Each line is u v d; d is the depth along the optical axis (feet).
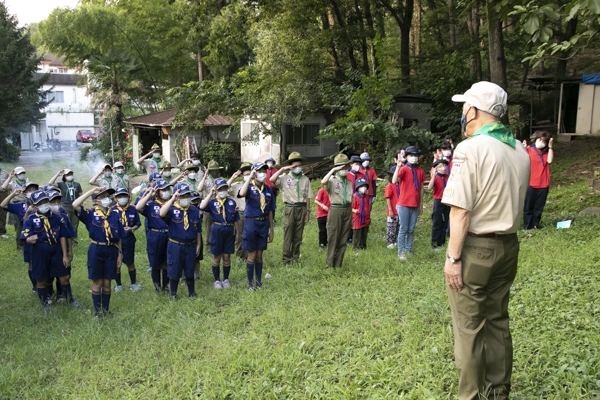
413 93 76.18
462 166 11.18
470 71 75.46
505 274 11.54
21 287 30.96
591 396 12.73
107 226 24.36
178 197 26.71
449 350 16.53
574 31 65.16
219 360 17.70
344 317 20.76
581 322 17.19
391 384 14.66
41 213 26.07
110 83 99.35
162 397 15.71
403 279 26.07
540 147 33.60
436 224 33.60
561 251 27.58
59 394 16.63
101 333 21.67
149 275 33.50
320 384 15.31
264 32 85.71
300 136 80.28
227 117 82.48
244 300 25.04
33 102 123.03
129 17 121.90
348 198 29.32
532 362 14.93
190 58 132.57
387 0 80.38
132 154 104.22
